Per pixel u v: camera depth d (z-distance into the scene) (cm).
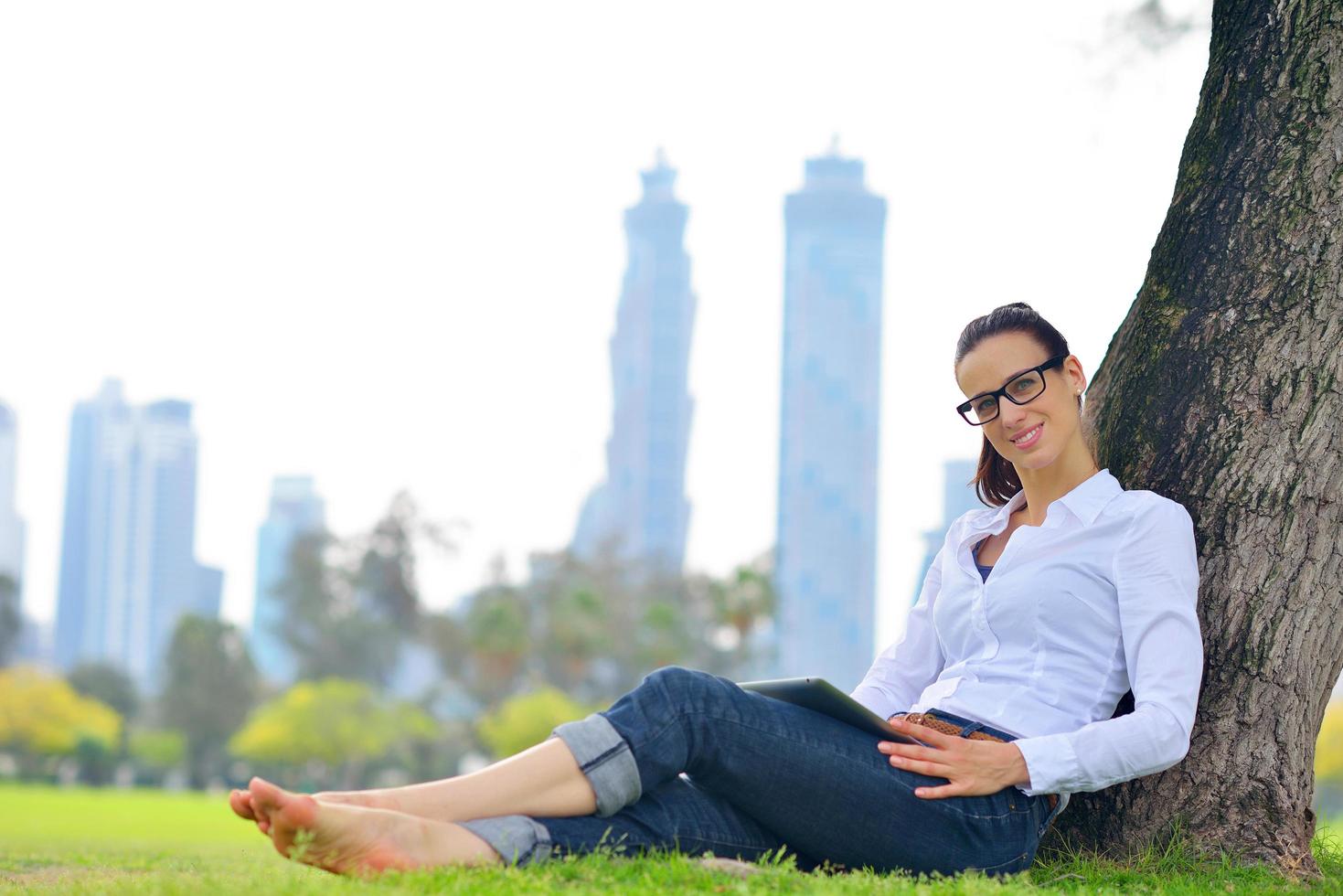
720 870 212
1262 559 289
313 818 197
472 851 209
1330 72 301
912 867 236
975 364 264
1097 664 248
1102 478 257
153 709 6372
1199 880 261
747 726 227
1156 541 246
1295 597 287
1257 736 284
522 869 207
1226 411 299
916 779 234
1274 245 301
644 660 5434
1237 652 288
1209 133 321
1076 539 252
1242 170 310
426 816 212
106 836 1082
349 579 6325
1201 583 293
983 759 233
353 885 192
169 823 1662
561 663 5462
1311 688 288
